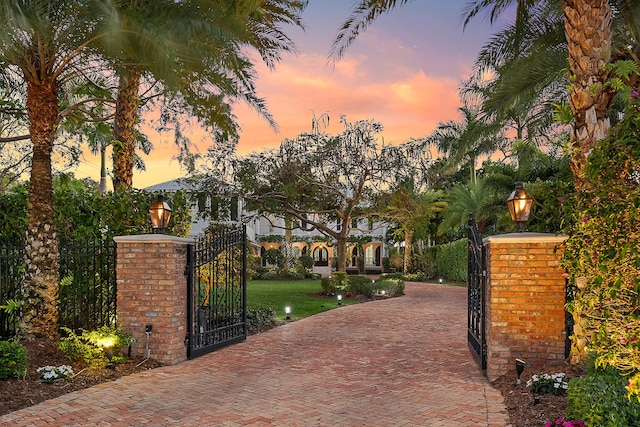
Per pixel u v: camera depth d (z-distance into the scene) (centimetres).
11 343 653
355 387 655
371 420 523
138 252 803
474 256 845
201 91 1101
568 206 519
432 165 1970
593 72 615
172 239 794
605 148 382
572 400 433
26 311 751
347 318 1366
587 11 615
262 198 1942
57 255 781
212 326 988
